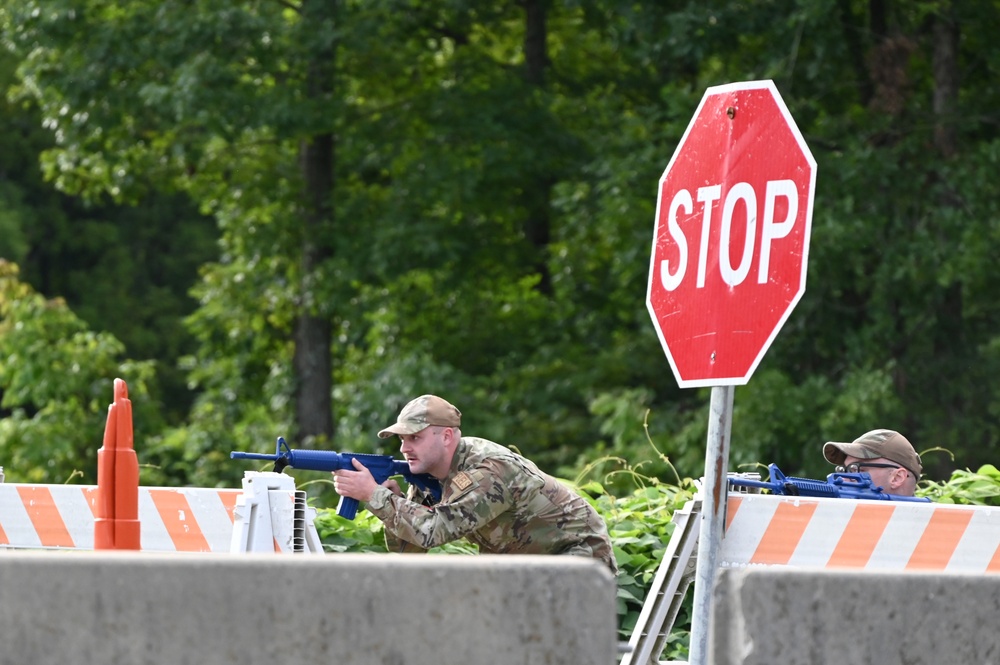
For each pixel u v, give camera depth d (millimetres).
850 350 53844
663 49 56625
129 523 14148
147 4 63062
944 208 52312
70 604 9914
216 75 58625
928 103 60812
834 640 9961
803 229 12102
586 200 63062
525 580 9867
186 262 124062
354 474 17203
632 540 22266
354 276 64312
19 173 118875
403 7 63000
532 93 66938
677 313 13055
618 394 61656
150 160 68688
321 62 62781
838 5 55094
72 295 120000
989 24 57594
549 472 62469
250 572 9898
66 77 61656
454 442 17719
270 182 67875
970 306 56469
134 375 70562
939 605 10289
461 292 71500
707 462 12609
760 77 54625
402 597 9875
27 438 64438
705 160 12992
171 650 9844
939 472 53094
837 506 17672
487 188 67250
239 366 76625
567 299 71438
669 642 21688
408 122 67000
